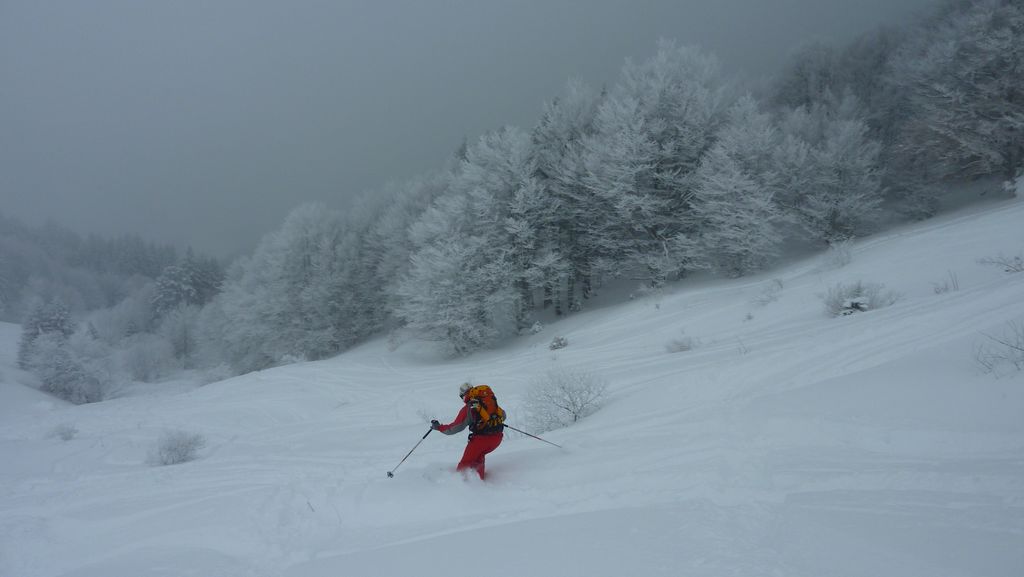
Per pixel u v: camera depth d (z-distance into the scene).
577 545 3.29
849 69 40.44
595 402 9.04
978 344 5.59
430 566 3.37
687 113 27.11
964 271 12.06
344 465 7.70
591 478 4.91
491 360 22.59
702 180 25.47
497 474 5.66
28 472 10.99
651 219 26.72
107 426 17.05
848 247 18.56
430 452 8.00
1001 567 2.30
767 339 11.45
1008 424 4.01
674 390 7.86
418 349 29.83
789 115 30.80
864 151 26.62
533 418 9.13
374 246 39.59
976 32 26.20
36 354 41.91
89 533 5.36
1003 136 24.50
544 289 33.34
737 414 5.79
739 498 3.74
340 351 38.62
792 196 26.31
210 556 4.29
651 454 5.16
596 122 30.06
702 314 18.06
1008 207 18.14
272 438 13.00
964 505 3.03
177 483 7.39
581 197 28.47
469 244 27.66
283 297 37.44
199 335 51.56
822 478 3.83
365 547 4.15
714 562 2.77
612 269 28.47
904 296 11.96
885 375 5.59
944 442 4.07
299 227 39.59
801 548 2.80
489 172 29.25
